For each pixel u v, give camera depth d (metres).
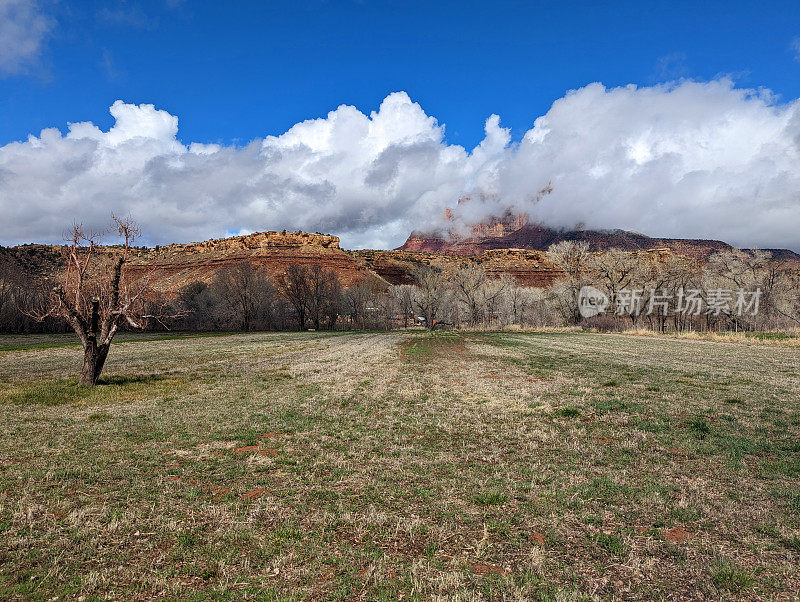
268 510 5.78
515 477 6.98
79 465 7.63
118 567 4.46
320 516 5.61
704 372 18.36
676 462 7.61
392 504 5.99
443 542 4.96
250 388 16.05
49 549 4.81
